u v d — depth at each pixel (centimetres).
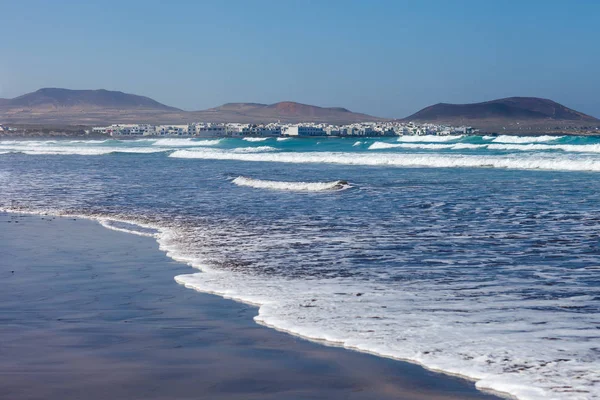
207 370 762
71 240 1864
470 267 1382
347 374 748
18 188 3625
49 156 8350
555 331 903
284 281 1262
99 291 1212
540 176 4031
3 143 16175
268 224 2106
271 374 748
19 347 856
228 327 954
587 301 1075
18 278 1343
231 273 1355
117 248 1714
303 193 3159
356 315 1004
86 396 673
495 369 757
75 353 829
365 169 4978
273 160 6669
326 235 1858
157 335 914
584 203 2575
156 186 3700
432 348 837
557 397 671
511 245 1655
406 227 1995
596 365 763
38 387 701
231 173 4766
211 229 2017
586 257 1483
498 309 1027
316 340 883
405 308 1041
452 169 4841
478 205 2561
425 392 693
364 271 1350
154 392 688
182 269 1417
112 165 6106
